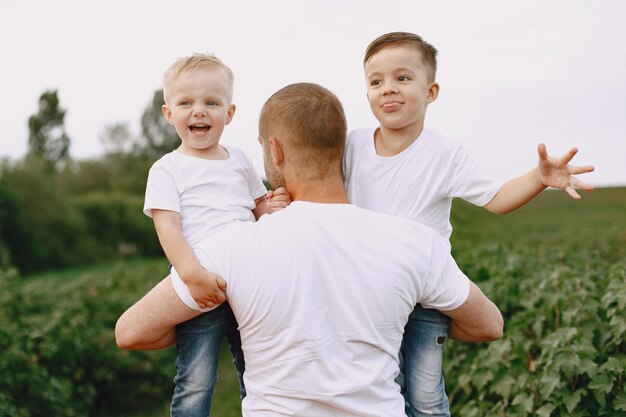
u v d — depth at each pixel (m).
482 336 2.30
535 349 4.23
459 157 2.49
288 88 2.18
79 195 51.72
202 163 2.51
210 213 2.42
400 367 2.49
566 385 3.39
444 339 2.39
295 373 1.94
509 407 3.94
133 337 2.13
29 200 40.66
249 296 1.96
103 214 44.06
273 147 2.11
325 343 1.94
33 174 41.75
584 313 3.79
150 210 2.42
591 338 3.54
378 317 1.96
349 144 2.63
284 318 1.94
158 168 2.47
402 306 2.00
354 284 1.96
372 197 2.52
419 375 2.42
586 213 18.17
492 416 3.86
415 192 2.49
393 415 1.99
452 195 2.50
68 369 7.89
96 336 8.62
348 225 2.01
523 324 4.28
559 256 6.63
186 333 2.31
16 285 9.64
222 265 1.99
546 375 3.44
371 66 2.55
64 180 53.06
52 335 7.92
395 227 2.04
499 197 2.35
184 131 2.55
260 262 1.96
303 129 2.05
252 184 2.67
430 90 2.63
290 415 1.96
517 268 6.11
